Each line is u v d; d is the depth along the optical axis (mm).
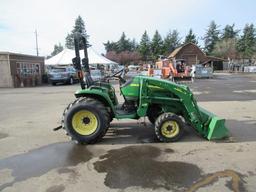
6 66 21094
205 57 52094
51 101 12234
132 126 6996
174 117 5629
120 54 75375
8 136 6414
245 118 7832
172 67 23797
